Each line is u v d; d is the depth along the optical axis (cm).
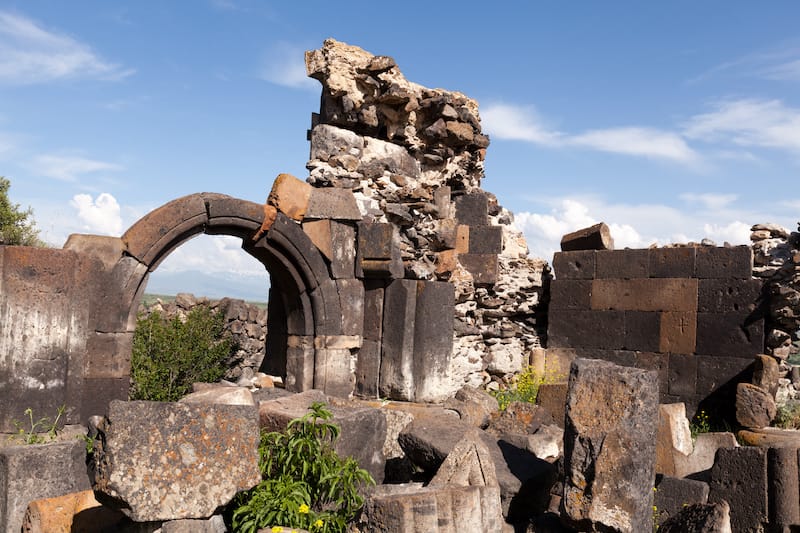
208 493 412
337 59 987
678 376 1094
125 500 383
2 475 475
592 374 503
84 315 747
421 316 958
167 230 809
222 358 1303
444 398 981
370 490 527
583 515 467
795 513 553
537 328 1244
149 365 1169
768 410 948
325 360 946
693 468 711
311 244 934
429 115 1069
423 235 1028
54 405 721
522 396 1091
